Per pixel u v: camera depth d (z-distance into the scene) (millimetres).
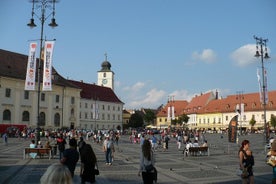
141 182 15648
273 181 10773
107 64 144875
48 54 31984
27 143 49156
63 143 22750
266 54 40531
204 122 135750
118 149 39594
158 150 39062
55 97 90750
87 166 11453
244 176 11734
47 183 3885
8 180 15812
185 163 24469
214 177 17516
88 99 118875
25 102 81750
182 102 156125
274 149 10938
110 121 128750
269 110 114438
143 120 163125
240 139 67000
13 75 80000
